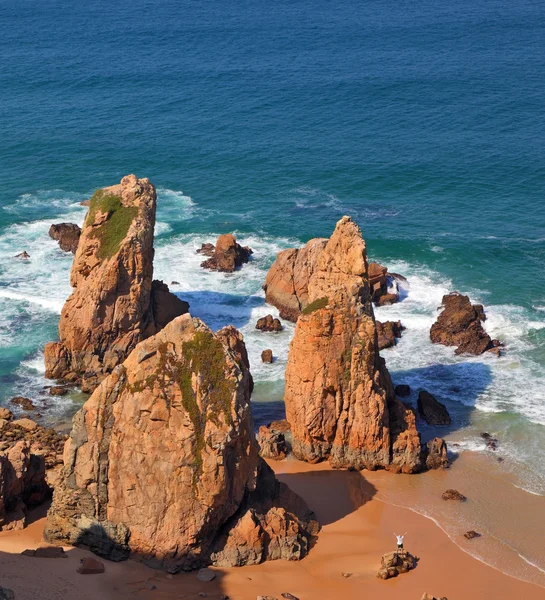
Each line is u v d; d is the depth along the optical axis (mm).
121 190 94875
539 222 124562
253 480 60562
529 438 80500
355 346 73375
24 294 106125
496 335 97812
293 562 60531
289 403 76312
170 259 115188
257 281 109688
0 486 61156
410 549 64250
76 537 59250
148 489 58188
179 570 57875
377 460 75062
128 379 58625
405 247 117000
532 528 67938
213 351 58594
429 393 86000
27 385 90500
